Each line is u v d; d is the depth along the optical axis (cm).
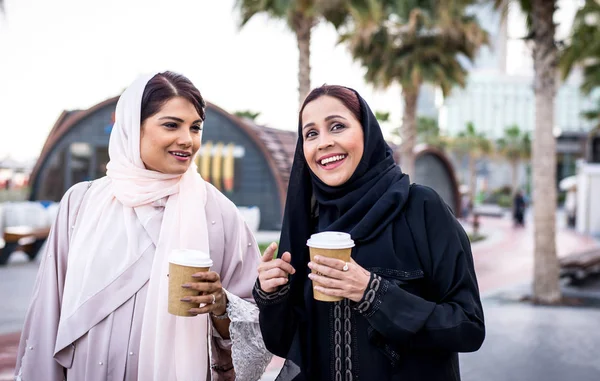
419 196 188
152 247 209
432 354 177
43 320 213
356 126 189
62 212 225
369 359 178
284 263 178
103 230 210
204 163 1939
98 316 201
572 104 8662
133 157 210
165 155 207
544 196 842
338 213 193
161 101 204
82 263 209
